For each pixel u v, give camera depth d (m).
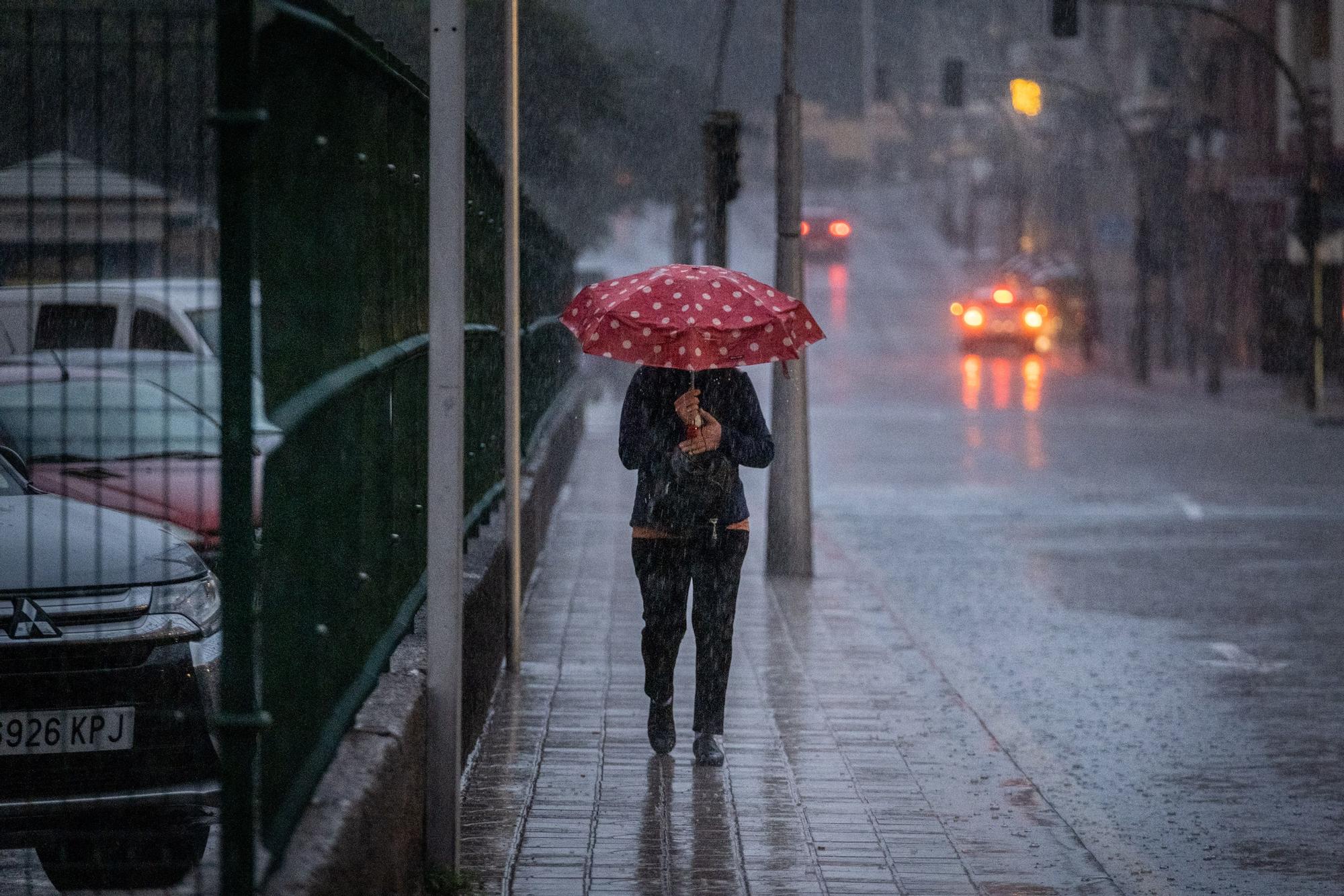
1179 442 80.12
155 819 17.34
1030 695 29.12
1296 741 26.23
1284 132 131.75
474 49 62.34
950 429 86.56
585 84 71.25
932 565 44.16
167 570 17.91
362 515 15.66
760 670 29.31
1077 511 55.03
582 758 22.86
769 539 40.59
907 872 18.48
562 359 57.50
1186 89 164.62
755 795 21.36
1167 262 143.62
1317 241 99.00
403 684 16.47
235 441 11.08
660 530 22.33
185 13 12.23
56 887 17.27
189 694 17.50
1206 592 40.16
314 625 13.25
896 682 28.50
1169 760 24.97
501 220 32.16
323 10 13.62
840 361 147.50
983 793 21.89
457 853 17.11
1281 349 124.38
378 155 17.34
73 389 28.66
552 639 31.33
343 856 12.25
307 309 13.23
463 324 17.11
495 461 30.64
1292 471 67.31
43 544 17.89
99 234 12.63
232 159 10.90
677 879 17.91
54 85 44.31
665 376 22.30
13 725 16.84
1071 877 18.59
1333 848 20.88
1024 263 188.00
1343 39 126.00
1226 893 19.08
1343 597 39.50
